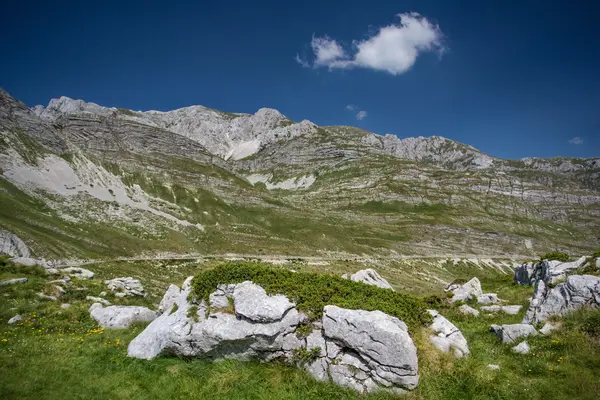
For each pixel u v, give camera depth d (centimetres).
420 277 13962
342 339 1188
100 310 2059
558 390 1087
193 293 1433
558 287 1672
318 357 1216
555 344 1371
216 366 1268
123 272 9050
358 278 2386
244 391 1139
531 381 1159
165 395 1143
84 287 3000
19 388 1107
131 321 1997
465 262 18725
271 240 17762
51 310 2086
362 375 1150
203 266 11631
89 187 18000
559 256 2852
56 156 18575
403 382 1109
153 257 12181
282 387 1147
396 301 1396
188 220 18512
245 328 1263
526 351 1386
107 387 1175
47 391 1121
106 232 13538
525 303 2377
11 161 15825
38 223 11850
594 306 1496
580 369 1184
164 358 1355
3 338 1535
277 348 1261
